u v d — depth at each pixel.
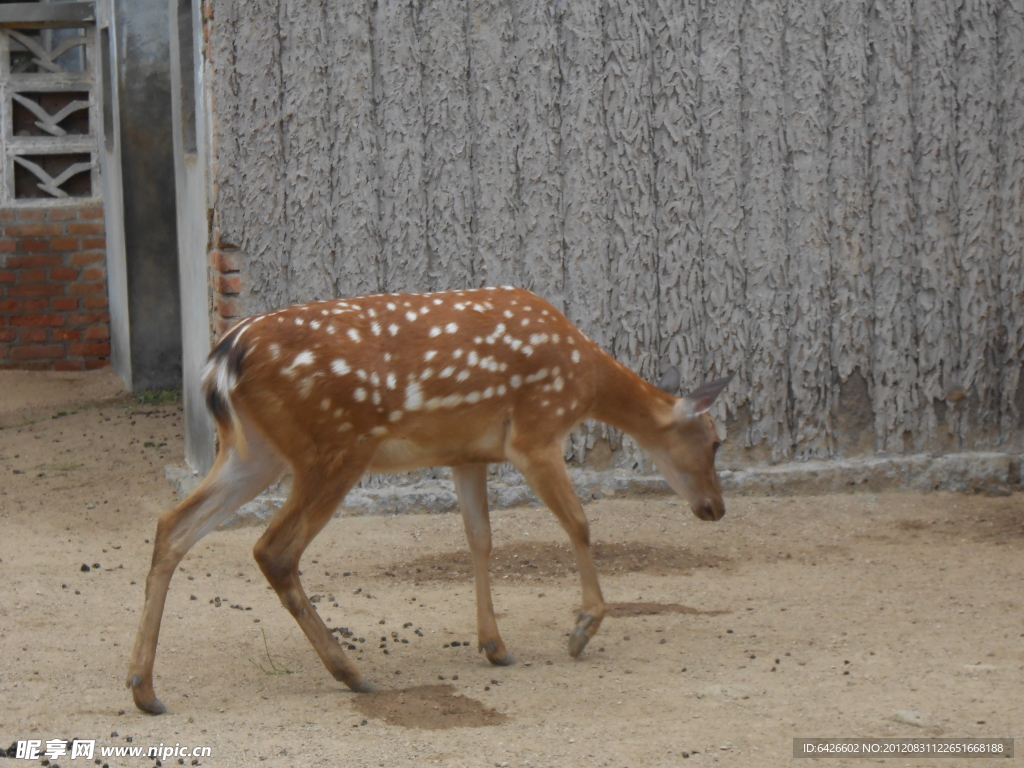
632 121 10.46
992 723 5.25
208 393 6.08
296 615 6.02
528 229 10.49
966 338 10.88
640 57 10.43
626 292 10.59
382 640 7.06
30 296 17.00
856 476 10.75
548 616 7.63
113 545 9.52
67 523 10.22
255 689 6.11
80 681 6.17
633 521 10.07
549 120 10.42
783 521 10.06
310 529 6.04
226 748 5.08
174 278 15.84
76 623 7.30
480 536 6.66
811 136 10.59
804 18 10.52
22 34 16.91
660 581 8.48
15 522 10.22
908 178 10.71
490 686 6.11
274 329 6.03
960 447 10.98
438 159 10.35
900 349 10.83
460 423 6.40
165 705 5.80
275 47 10.02
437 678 6.30
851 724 5.29
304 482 6.05
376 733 5.31
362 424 6.10
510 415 6.53
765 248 10.64
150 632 5.72
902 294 10.80
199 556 9.17
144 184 15.45
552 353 6.58
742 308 10.66
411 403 6.18
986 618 7.29
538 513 10.41
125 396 15.80
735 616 7.52
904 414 10.88
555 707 5.70
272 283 10.20
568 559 9.12
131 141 15.23
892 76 10.62
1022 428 11.02
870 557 9.03
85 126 17.22
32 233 16.89
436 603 8.00
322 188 10.21
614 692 5.94
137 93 15.12
